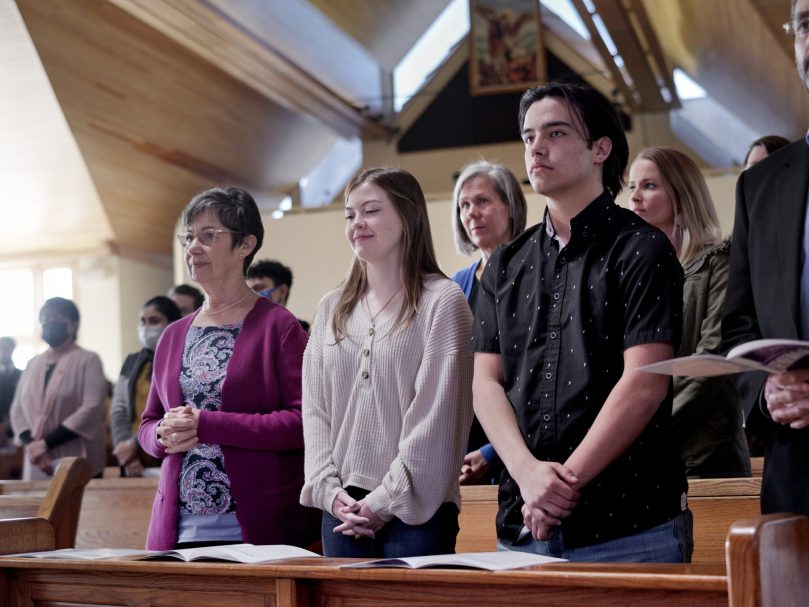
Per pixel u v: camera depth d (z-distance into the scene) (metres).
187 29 10.08
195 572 2.10
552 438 2.20
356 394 2.51
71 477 2.92
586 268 2.26
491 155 14.24
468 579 1.81
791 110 11.46
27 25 9.25
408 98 14.55
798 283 2.07
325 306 2.69
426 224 2.64
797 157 2.17
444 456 2.39
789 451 2.00
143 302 14.88
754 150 3.63
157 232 14.34
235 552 2.20
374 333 2.54
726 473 2.95
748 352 1.74
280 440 2.77
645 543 2.11
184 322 3.03
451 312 2.50
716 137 13.26
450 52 14.48
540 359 2.26
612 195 2.43
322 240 8.84
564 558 2.12
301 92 12.42
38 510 2.98
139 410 5.00
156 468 4.98
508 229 3.45
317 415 2.58
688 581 1.64
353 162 14.87
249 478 2.77
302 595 2.02
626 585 1.68
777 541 1.61
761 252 2.15
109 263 14.30
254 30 10.73
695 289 3.03
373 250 2.57
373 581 1.96
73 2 9.23
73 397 5.18
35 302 14.70
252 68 11.33
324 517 2.48
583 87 2.35
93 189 12.45
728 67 11.51
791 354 1.77
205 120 12.09
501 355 2.36
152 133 11.73
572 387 2.20
